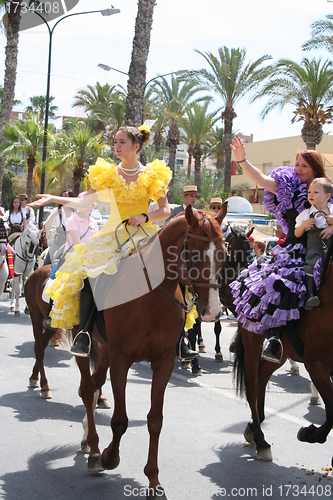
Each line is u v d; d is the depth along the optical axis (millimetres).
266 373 5469
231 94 28969
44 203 4836
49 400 6723
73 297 5031
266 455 5023
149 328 4316
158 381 4383
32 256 12938
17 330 11180
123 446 5281
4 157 26828
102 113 35625
